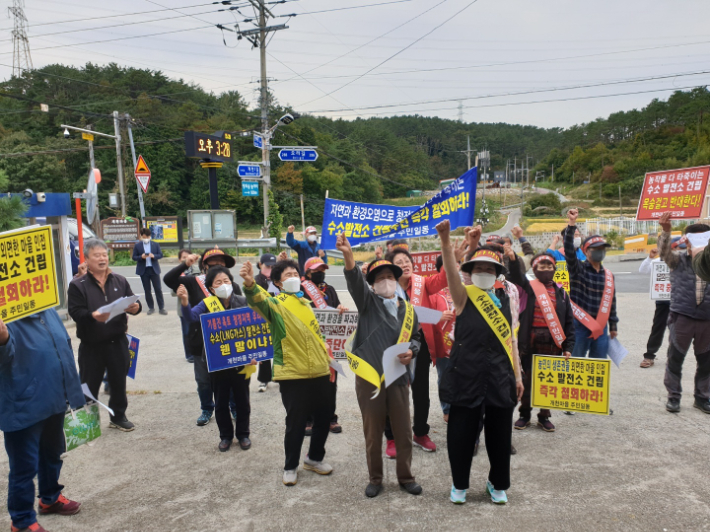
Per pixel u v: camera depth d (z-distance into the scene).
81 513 3.60
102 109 66.06
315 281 5.41
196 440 4.84
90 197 11.61
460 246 4.44
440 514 3.46
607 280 5.21
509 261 4.61
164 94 79.81
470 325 3.48
